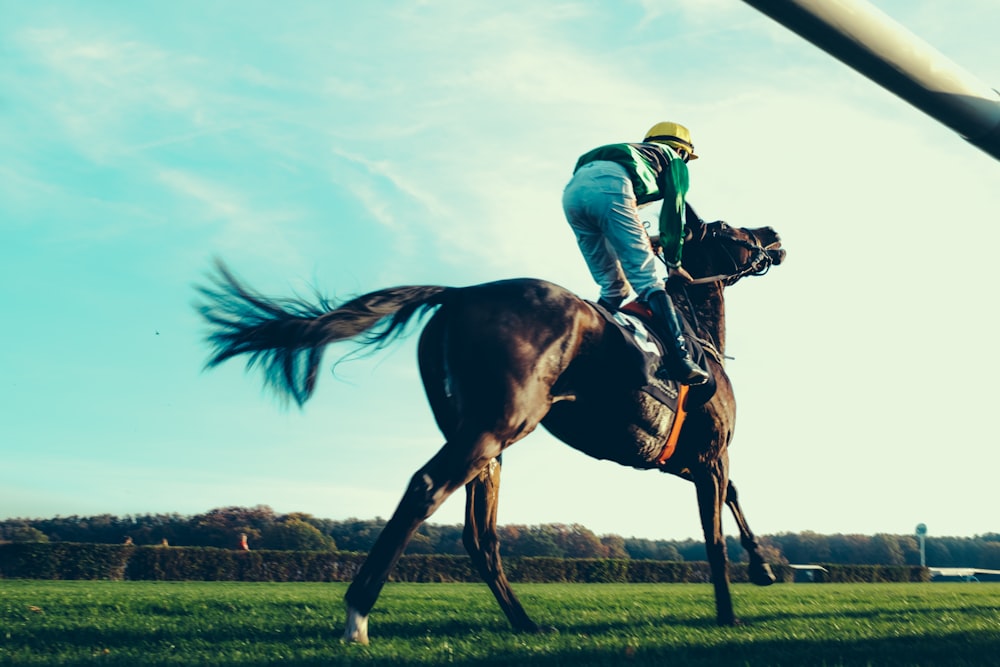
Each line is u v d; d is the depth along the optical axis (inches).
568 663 147.3
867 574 996.6
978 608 321.4
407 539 166.9
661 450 206.7
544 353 177.9
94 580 666.2
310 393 179.9
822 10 102.0
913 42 107.7
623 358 190.5
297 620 233.3
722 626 218.5
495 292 182.1
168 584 576.4
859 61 106.7
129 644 172.4
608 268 220.8
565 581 817.5
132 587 487.8
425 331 186.9
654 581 858.1
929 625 232.8
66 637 181.5
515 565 793.6
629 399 193.8
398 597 379.9
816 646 175.3
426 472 169.6
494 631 203.8
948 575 1771.7
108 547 674.2
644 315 205.0
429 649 163.5
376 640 179.5
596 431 195.9
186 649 164.9
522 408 174.4
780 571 951.0
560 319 181.6
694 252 237.3
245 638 187.9
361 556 757.9
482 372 174.2
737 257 239.9
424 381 187.0
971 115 113.4
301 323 177.9
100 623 212.8
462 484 170.9
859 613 284.7
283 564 730.8
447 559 764.6
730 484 239.8
